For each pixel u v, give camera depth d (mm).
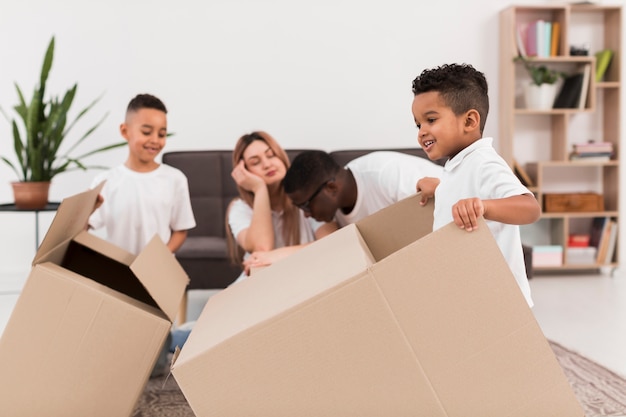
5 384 1393
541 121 4785
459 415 1131
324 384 1136
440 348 1122
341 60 4676
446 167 1527
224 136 4629
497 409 1131
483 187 1386
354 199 2148
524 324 1122
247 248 2232
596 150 4613
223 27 4582
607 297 3811
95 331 1416
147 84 4551
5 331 1387
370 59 4691
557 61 4613
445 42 4727
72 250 1896
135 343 1430
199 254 3494
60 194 4508
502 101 4715
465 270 1119
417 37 4711
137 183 2404
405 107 4730
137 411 1942
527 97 4648
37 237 3611
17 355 1394
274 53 4629
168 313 1514
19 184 3570
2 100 4461
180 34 4555
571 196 4613
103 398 1426
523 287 1463
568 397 1126
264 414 1146
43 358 1402
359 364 1130
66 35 4473
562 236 4590
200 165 4117
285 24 4621
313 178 2025
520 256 1464
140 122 2352
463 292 1119
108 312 1420
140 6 4508
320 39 4652
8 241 4523
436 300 1118
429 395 1128
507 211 1215
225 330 1217
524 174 4598
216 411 1151
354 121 4707
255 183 2287
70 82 4488
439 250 1116
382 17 4684
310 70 4660
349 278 1122
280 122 4660
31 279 1396
